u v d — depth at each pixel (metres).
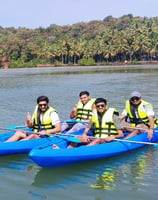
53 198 5.59
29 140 7.77
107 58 97.56
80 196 5.64
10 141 7.77
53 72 55.81
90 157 7.11
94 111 7.66
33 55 105.19
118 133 7.54
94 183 6.18
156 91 20.64
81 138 7.56
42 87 26.20
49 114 7.99
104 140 7.46
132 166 7.02
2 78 40.97
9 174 6.68
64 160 6.84
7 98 19.17
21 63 98.50
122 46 93.94
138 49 94.56
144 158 7.52
